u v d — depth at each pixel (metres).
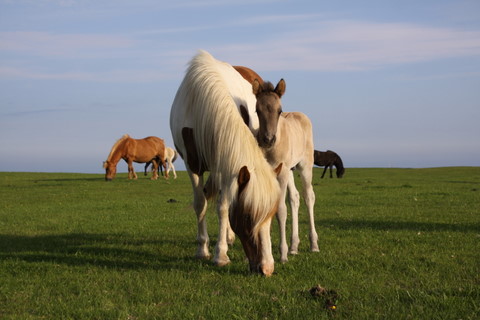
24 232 10.15
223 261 6.39
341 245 8.08
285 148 6.85
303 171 8.05
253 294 4.92
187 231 10.11
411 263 6.38
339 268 6.14
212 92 6.20
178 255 7.33
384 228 10.07
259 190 5.30
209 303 4.63
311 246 7.73
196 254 7.10
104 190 22.17
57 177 34.38
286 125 7.11
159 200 17.50
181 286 5.30
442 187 22.83
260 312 4.37
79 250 7.77
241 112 7.17
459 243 7.98
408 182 27.56
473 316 4.09
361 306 4.41
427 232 9.30
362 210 13.60
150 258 7.06
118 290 5.18
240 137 5.76
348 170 47.91
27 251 7.71
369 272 5.93
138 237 9.30
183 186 24.61
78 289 5.23
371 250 7.51
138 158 30.48
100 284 5.46
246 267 6.19
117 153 29.25
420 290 4.95
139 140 30.80
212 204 7.00
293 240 7.56
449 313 4.17
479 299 4.56
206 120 6.12
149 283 5.40
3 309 4.64
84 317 4.31
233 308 4.41
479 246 7.64
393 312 4.24
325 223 11.10
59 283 5.51
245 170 5.26
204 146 6.22
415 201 15.97
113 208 14.96
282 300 4.61
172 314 4.31
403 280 5.50
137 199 17.97
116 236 9.48
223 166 5.75
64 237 9.40
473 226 10.09
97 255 7.34
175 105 7.45
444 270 5.95
